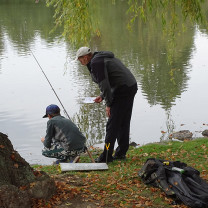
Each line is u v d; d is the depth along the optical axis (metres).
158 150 7.02
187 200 4.30
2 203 3.83
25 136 9.71
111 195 4.60
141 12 7.14
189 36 23.89
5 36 25.09
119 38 23.38
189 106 11.89
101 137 9.45
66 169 5.58
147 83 14.41
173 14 7.34
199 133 9.77
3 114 11.31
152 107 11.93
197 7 7.02
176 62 17.48
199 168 5.71
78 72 16.06
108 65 5.64
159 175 4.72
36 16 33.16
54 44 22.28
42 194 4.21
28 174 4.25
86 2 7.16
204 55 18.80
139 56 18.62
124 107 5.82
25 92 13.53
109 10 34.34
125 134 6.15
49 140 6.23
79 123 10.41
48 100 12.59
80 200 4.39
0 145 4.14
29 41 23.33
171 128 10.18
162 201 4.45
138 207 4.29
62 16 7.35
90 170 5.63
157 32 24.78
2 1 46.62
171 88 13.73
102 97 5.88
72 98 12.67
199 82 14.39
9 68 17.12
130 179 5.17
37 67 17.12
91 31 7.76
